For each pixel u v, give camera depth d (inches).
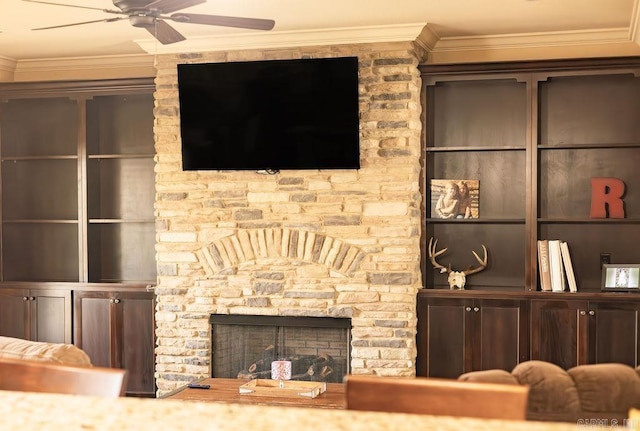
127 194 270.2
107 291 249.3
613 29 228.1
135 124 268.8
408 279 225.5
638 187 231.6
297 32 226.8
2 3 197.3
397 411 61.7
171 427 49.1
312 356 234.7
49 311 254.4
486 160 240.8
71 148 275.7
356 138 224.4
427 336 227.6
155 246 243.4
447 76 230.1
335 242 229.5
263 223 235.0
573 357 217.6
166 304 242.5
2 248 268.2
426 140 235.3
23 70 273.3
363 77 227.3
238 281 236.8
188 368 241.0
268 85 227.9
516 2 198.8
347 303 229.0
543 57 235.3
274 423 50.1
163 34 169.6
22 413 52.7
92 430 48.5
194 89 233.0
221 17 155.8
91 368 66.8
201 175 239.9
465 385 60.9
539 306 219.8
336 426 49.2
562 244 223.9
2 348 123.6
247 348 239.8
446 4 200.1
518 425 49.4
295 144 228.4
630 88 231.8
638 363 213.5
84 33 233.0
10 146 275.0
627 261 232.2
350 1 196.4
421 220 235.5
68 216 276.7
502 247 240.1
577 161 235.6
